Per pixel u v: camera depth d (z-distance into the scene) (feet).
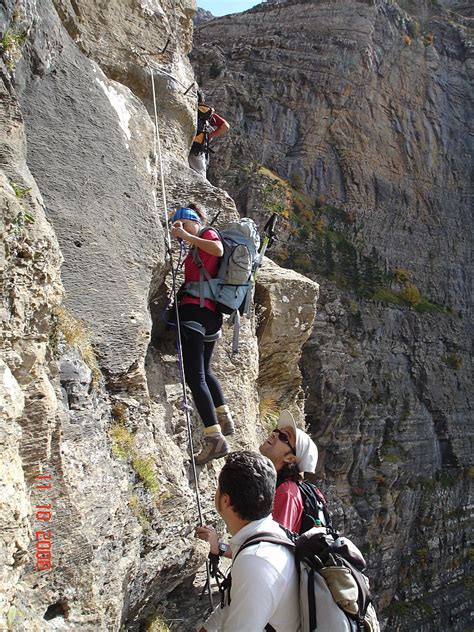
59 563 12.23
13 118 13.82
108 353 16.14
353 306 138.92
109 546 13.55
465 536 139.13
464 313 169.27
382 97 167.53
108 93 18.58
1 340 11.48
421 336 150.61
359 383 128.06
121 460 15.24
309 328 29.35
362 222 156.76
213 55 156.35
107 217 17.06
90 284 16.16
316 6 167.02
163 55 27.17
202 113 31.86
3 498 10.11
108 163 17.58
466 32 188.24
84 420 14.16
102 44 24.93
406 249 162.81
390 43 170.81
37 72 16.10
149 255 18.02
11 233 11.74
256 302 28.27
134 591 14.92
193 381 17.34
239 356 22.98
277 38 162.50
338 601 9.23
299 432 13.17
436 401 146.20
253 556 9.31
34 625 11.16
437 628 123.85
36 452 12.07
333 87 160.45
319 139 157.48
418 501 131.64
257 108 153.38
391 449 130.72
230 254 17.37
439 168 174.50
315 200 152.66
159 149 19.89
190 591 17.58
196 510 17.37
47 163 16.08
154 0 27.43
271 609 9.06
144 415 16.80
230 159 142.61
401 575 124.26
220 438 17.40
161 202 21.26
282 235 138.00
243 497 9.86
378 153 164.35
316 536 9.75
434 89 177.06
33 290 12.41
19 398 10.93
